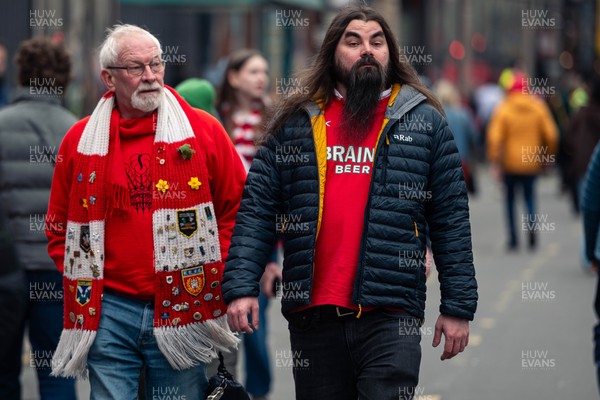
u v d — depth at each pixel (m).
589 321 28.45
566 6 114.50
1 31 37.44
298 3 47.19
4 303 14.53
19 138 17.78
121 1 43.38
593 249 18.50
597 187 18.16
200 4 43.91
